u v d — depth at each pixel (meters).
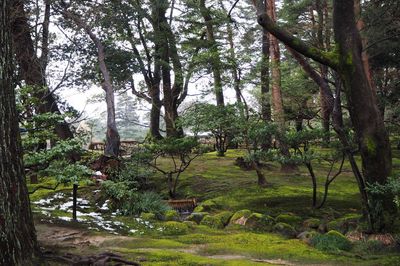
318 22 15.50
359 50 6.25
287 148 8.95
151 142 13.41
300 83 15.35
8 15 3.25
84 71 14.48
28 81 11.66
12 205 3.15
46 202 8.75
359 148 6.26
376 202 6.12
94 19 14.29
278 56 12.38
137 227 6.93
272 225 7.19
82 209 8.20
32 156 5.80
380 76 14.62
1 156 3.10
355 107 6.20
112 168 10.09
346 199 9.13
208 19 17.03
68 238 5.60
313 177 8.52
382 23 10.12
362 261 5.18
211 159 16.27
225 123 9.95
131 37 17.27
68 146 5.95
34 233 3.46
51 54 14.52
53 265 3.97
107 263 4.17
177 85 18.61
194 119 10.31
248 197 9.49
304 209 8.34
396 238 5.84
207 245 5.75
